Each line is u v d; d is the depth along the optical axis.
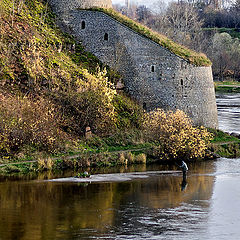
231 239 35.53
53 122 61.22
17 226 37.06
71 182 49.56
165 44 74.75
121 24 76.44
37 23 76.44
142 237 35.41
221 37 183.00
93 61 76.75
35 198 43.84
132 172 54.72
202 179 52.22
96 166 56.69
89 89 67.38
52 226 37.19
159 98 74.31
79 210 40.88
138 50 75.25
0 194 44.91
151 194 46.06
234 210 41.72
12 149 56.72
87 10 78.88
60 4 80.44
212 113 78.06
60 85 67.50
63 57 73.56
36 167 53.81
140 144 63.41
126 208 41.66
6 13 73.94
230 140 70.56
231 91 148.38
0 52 67.62
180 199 44.62
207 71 77.50
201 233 36.47
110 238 35.12
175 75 73.69
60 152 58.41
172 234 36.06
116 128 65.62
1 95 61.72
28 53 69.06
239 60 173.75
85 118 64.62
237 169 57.22
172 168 57.34
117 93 73.94
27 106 60.06
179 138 59.88
